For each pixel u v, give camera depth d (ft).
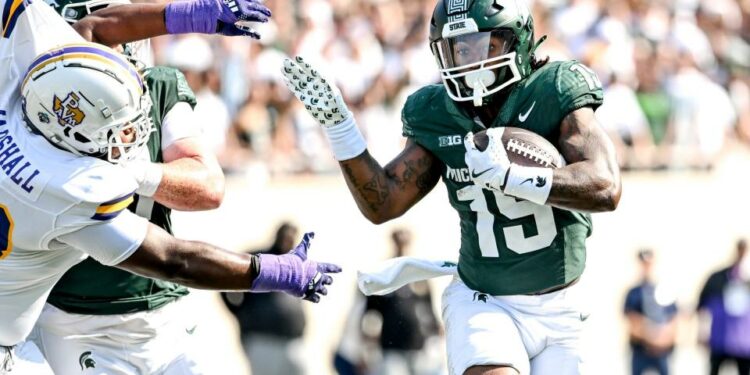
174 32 54.44
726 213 128.06
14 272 48.93
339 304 112.57
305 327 98.94
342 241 114.21
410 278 60.13
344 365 100.68
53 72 47.14
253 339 96.73
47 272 49.73
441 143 56.65
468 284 57.72
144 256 48.52
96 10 55.67
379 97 128.98
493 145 51.70
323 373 110.73
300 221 113.80
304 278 51.06
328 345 111.24
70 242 47.98
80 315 56.80
